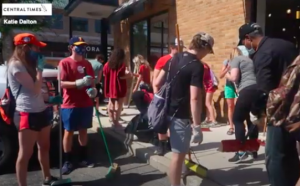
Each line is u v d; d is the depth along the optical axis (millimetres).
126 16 9438
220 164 4105
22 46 3084
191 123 3334
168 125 3121
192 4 7312
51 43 24938
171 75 3133
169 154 4594
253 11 5883
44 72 4281
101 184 3895
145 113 5215
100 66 6953
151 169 4410
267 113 2555
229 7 6238
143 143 5227
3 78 4242
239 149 3695
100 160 4832
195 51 3139
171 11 8102
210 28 6797
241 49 3959
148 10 9211
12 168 4375
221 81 6605
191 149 4336
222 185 3463
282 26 6117
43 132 3496
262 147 4676
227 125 6406
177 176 3166
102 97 9516
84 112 4188
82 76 4121
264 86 3178
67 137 4188
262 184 3453
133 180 4016
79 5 8984
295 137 2404
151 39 9305
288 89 2359
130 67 10547
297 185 2377
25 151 3230
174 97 3082
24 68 3082
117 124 6352
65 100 4094
